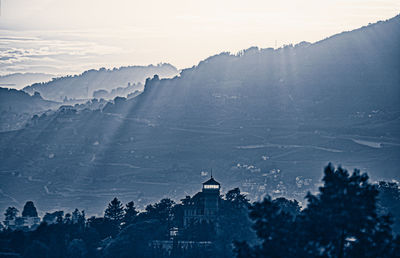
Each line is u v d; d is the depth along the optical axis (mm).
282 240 190125
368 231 184875
